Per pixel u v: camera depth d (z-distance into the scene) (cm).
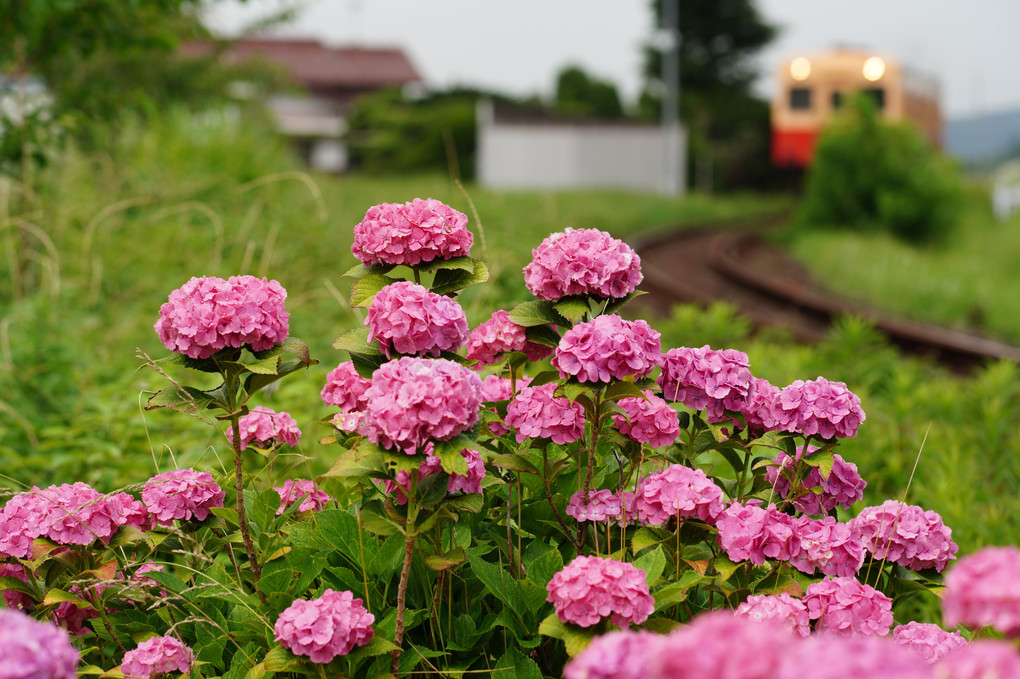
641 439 227
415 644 223
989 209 3180
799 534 204
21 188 679
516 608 207
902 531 218
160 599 211
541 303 234
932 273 1537
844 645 103
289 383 458
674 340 737
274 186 914
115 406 429
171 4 691
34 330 529
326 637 179
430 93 6109
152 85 1359
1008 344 1048
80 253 706
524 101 6156
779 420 225
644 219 2930
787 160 2886
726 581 213
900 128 2400
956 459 448
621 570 178
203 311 202
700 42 5912
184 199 863
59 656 131
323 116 6181
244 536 229
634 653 123
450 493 207
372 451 185
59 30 659
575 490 240
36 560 214
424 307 203
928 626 196
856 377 636
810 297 1291
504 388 249
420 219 232
